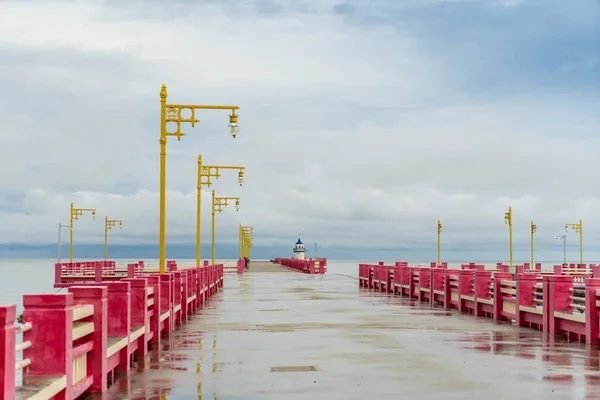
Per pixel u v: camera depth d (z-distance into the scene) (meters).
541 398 9.80
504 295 21.48
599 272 39.00
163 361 13.09
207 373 11.77
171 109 21.36
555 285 17.69
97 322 9.98
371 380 11.16
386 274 39.50
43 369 8.12
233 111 21.92
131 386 10.59
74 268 63.34
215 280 39.28
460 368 12.35
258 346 15.30
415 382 11.00
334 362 13.02
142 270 51.88
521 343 15.94
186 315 21.92
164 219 20.34
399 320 21.70
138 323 13.80
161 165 20.47
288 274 77.00
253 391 10.24
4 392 6.34
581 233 77.88
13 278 113.38
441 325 20.17
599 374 11.76
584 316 16.05
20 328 7.56
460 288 25.53
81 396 9.83
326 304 29.14
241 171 40.00
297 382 10.98
